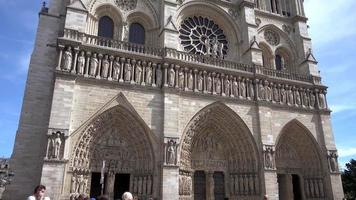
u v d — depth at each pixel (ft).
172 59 143.13
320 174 165.37
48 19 144.15
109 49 134.31
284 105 164.55
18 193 117.70
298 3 203.10
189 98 143.43
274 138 156.15
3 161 156.04
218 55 171.22
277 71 172.04
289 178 165.89
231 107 150.82
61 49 126.00
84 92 125.49
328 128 172.76
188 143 141.28
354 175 224.53
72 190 114.93
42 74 134.51
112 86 130.62
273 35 193.57
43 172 109.19
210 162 151.23
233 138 153.79
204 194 146.92
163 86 137.90
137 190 127.75
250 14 177.88
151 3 160.97
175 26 153.28
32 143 124.36
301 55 190.29
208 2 174.40
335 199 159.33
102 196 38.99
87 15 142.31
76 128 120.26
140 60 139.54
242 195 147.33
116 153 131.54
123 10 155.12
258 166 148.15
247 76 160.15
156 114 134.51
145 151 130.82
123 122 132.67
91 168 124.77
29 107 128.26
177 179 126.93
